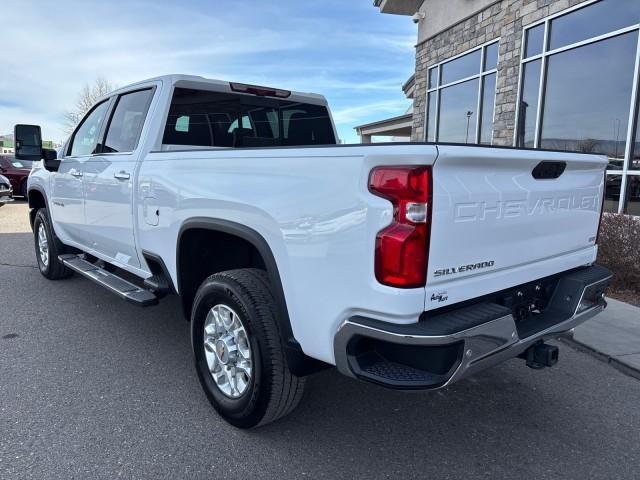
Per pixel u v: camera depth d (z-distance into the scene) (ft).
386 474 8.31
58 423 9.58
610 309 16.78
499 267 8.08
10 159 54.80
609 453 9.02
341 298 7.20
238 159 8.82
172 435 9.28
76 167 15.38
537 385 11.71
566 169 9.39
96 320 15.44
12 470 8.13
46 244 19.56
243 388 9.30
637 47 22.53
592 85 25.05
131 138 13.05
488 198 7.58
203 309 9.96
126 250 13.12
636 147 22.99
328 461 8.63
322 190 7.29
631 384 11.83
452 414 10.34
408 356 7.04
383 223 6.64
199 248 10.72
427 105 40.45
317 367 8.46
